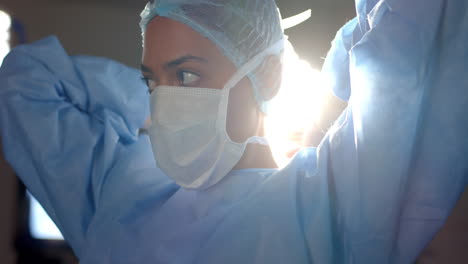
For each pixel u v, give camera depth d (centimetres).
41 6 554
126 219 134
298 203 116
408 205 105
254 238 114
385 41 102
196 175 122
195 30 118
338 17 524
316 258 109
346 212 109
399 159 102
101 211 137
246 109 125
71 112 151
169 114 119
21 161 148
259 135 130
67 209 142
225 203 122
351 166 109
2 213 478
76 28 564
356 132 106
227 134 122
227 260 113
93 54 566
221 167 122
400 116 101
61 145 146
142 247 127
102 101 155
